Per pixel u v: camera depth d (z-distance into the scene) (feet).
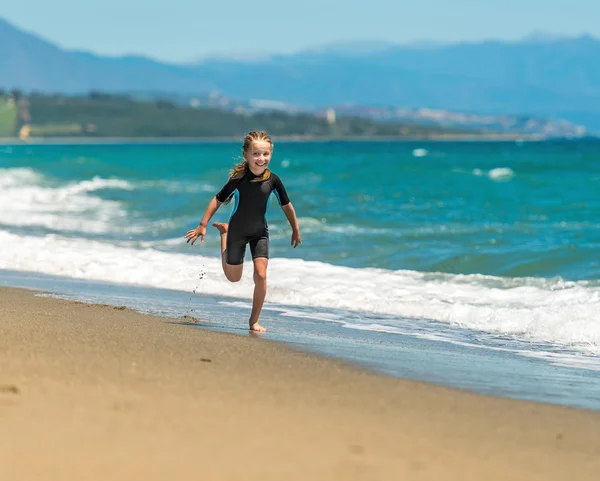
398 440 23.90
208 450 21.01
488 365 41.29
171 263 82.02
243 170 48.93
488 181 199.41
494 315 57.11
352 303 63.72
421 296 66.49
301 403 27.91
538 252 91.71
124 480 18.26
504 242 101.45
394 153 474.90
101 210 146.92
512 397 33.09
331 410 27.22
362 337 49.44
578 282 71.77
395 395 31.12
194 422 23.72
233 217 49.34
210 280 72.49
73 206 153.58
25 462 18.98
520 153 462.19
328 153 477.36
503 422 27.99
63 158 375.25
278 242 103.60
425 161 328.70
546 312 56.39
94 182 202.08
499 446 24.50
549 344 49.34
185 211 141.79
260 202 48.96
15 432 21.29
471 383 35.63
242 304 62.85
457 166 274.77
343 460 21.08
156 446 20.97
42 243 97.96
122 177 231.91
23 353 33.19
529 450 24.39
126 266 80.12
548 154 432.66
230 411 25.57
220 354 37.63
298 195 167.02
